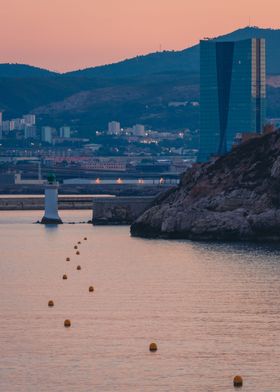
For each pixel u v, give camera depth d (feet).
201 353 401.29
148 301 505.25
